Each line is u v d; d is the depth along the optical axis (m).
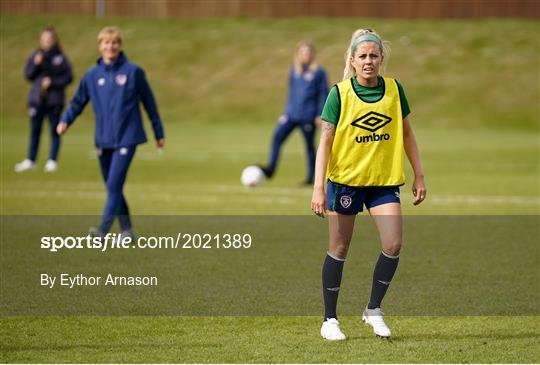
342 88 23.36
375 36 23.25
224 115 120.75
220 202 50.59
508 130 111.44
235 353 22.33
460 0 145.50
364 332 24.70
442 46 134.75
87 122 114.94
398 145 23.48
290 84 59.00
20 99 123.56
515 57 131.38
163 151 84.56
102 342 23.41
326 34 140.38
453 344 23.28
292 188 57.97
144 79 36.38
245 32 143.50
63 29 145.88
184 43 140.75
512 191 56.50
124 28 147.12
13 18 148.88
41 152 79.88
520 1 145.00
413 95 121.75
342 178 23.53
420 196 24.22
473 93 121.75
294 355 22.12
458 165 73.00
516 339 23.81
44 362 21.38
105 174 37.62
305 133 59.03
